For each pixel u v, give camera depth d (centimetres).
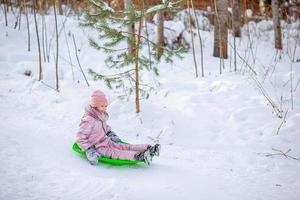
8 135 484
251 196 378
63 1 1619
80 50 1031
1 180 368
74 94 721
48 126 567
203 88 784
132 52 640
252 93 738
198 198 366
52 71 848
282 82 820
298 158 511
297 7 1834
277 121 621
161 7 616
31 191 353
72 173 402
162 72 915
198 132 607
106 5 617
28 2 1358
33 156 433
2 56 926
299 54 1236
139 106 668
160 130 613
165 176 420
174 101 711
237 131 605
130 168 441
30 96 699
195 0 1797
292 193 391
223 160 489
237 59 1114
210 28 1599
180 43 1191
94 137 454
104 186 374
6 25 1106
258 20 1866
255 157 502
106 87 777
